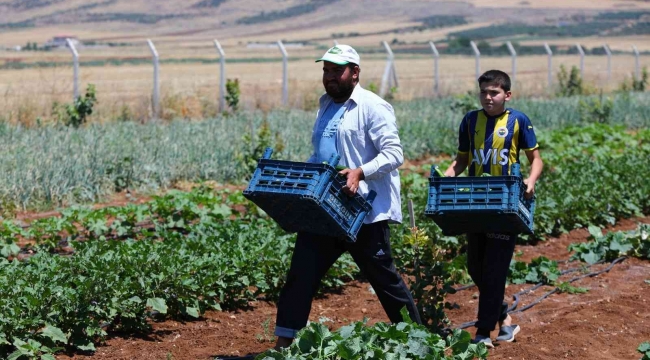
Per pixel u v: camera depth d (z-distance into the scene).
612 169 27.42
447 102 55.09
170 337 14.86
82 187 27.39
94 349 13.82
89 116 43.44
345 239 12.19
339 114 12.70
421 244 14.10
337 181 11.84
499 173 13.97
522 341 14.64
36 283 14.13
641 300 17.33
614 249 20.52
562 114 49.75
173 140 33.94
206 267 16.08
